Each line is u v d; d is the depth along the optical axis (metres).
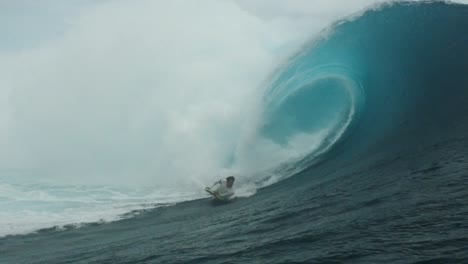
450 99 15.65
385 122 16.20
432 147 13.02
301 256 7.64
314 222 9.53
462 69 16.66
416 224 7.95
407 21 19.36
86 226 13.69
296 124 18.00
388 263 6.69
